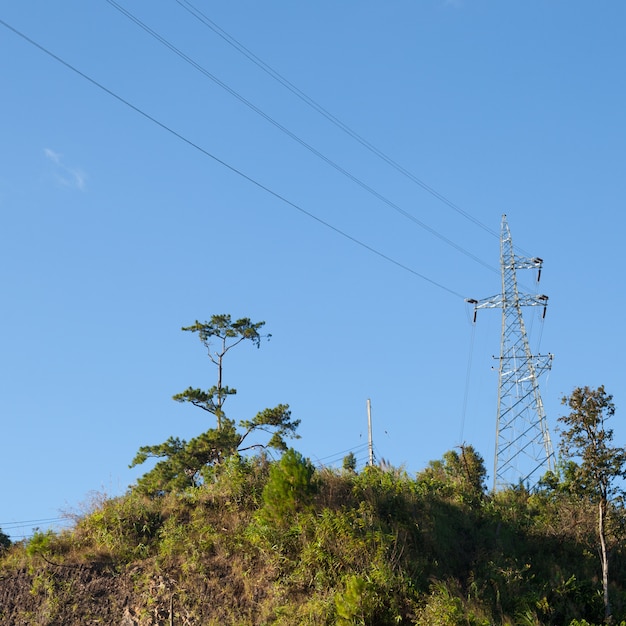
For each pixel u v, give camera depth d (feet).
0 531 119.96
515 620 86.69
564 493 117.50
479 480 135.74
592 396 90.38
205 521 99.76
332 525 91.20
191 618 88.02
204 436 156.56
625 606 92.17
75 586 94.84
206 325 180.14
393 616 81.41
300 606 84.74
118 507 103.71
